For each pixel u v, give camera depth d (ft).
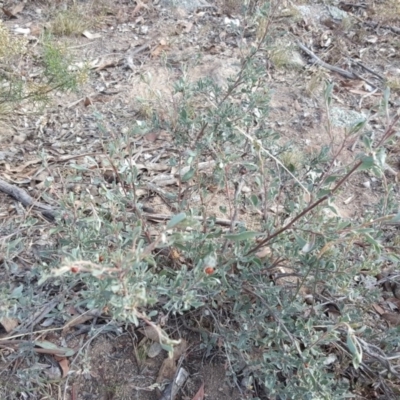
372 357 7.62
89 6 16.67
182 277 6.64
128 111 12.94
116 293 5.68
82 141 11.95
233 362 7.97
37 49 14.43
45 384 7.66
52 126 12.31
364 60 15.84
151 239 8.80
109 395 7.78
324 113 13.57
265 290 7.70
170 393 7.82
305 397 6.91
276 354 7.14
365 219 7.66
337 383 7.66
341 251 8.23
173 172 11.21
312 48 16.02
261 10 9.88
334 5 18.11
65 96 13.17
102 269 5.27
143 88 13.73
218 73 14.25
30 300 7.39
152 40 15.66
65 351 7.95
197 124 8.97
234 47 15.52
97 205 9.40
